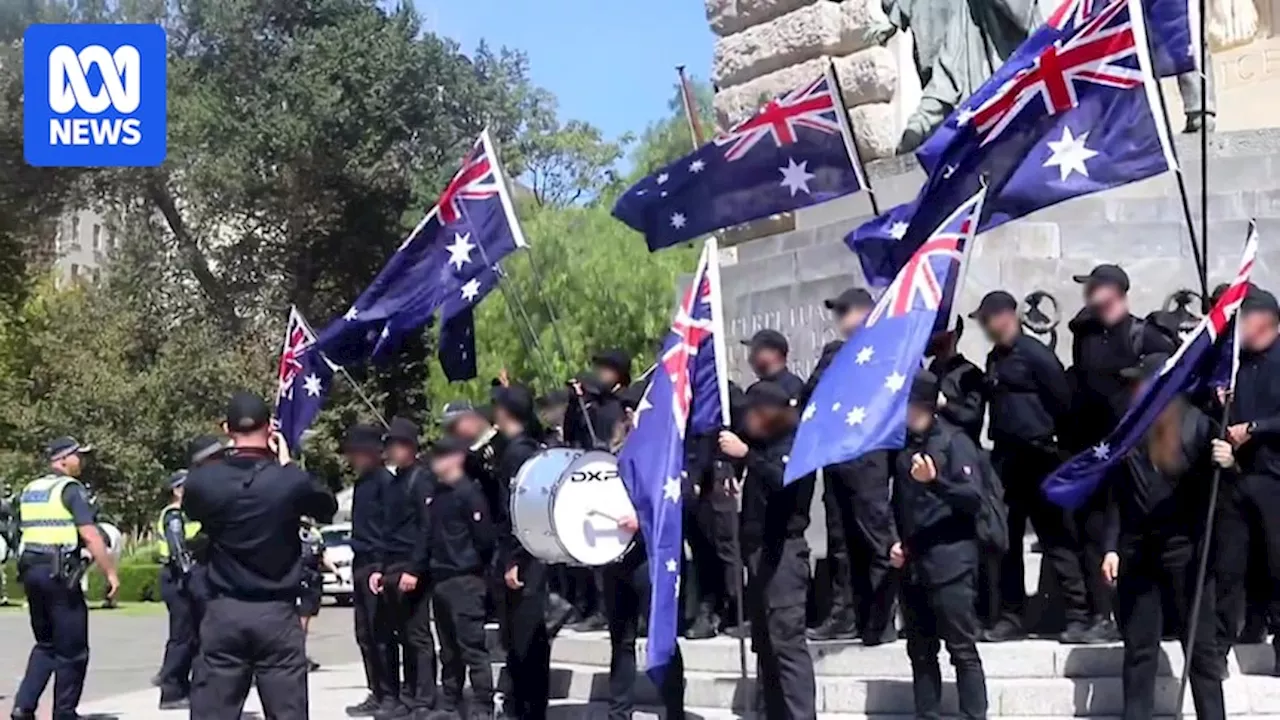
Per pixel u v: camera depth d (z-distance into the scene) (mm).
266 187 47312
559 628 13609
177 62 46688
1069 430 11219
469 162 13172
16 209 46719
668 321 37719
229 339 47531
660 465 9562
